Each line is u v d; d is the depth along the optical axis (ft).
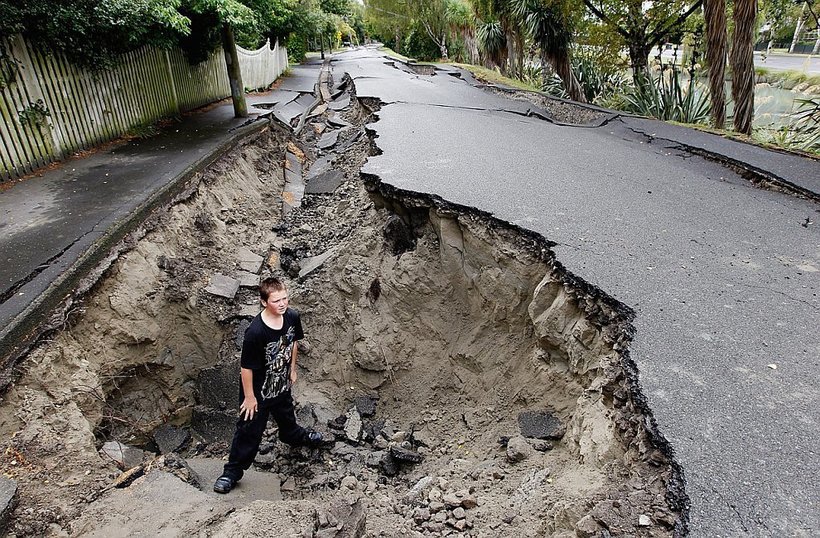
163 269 18.85
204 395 17.95
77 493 10.67
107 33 26.50
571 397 13.38
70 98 25.49
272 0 58.85
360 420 17.30
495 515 10.46
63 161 24.82
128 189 20.95
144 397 17.28
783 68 86.94
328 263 21.90
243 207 26.66
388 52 151.53
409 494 12.57
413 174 21.15
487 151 25.13
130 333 16.24
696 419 8.99
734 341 10.88
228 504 10.75
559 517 8.59
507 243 16.19
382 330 19.31
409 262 19.48
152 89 33.73
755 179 21.24
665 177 21.53
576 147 26.43
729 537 7.03
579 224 16.31
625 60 54.08
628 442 9.35
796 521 7.15
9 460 10.73
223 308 19.88
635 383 9.91
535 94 44.98
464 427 16.37
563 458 11.79
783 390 9.53
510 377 15.98
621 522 7.55
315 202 30.25
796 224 16.72
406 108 37.47
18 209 19.02
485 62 81.05
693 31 48.70
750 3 28.76
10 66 21.71
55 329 13.61
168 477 11.42
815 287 12.85
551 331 13.85
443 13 110.11
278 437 15.69
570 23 48.37
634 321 11.57
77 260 15.38
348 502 10.11
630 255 14.40
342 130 42.80
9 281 14.15
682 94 41.96
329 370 19.39
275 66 70.03
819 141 28.78
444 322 18.69
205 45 38.81
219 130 32.24
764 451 8.30
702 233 15.93
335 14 155.84
